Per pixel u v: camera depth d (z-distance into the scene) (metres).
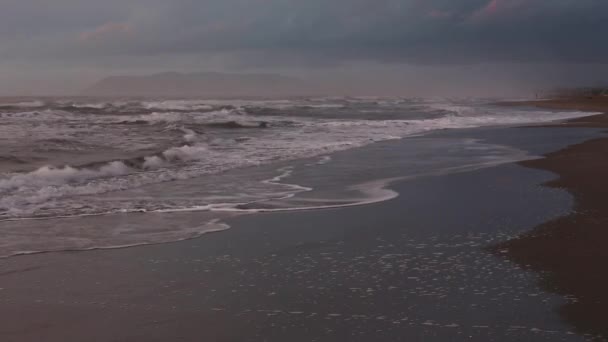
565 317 3.98
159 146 16.44
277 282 4.81
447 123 30.52
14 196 8.81
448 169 12.62
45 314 4.05
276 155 15.13
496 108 53.16
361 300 4.36
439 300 4.34
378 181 10.91
